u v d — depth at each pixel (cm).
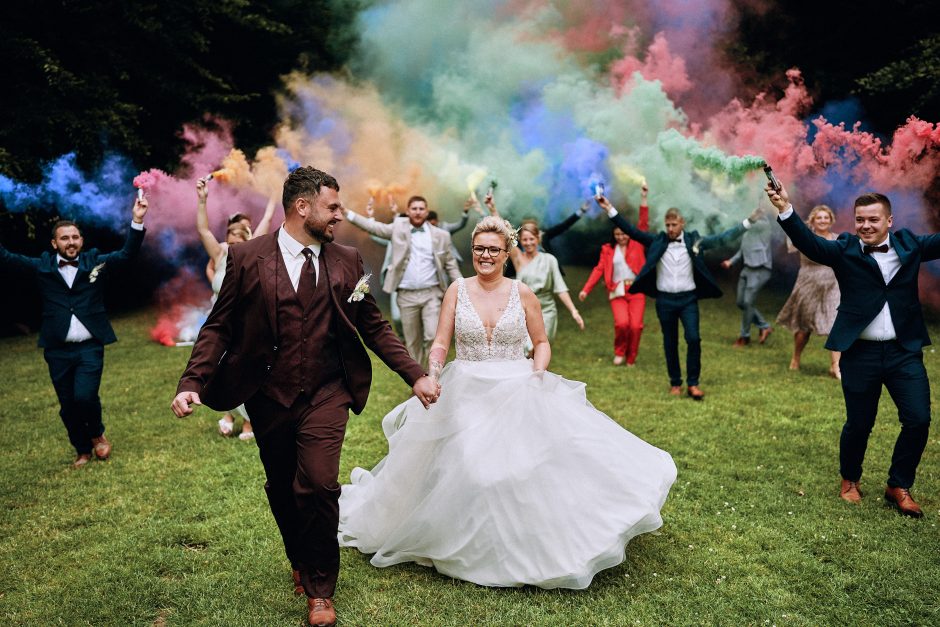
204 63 1300
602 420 369
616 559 329
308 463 303
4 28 1023
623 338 822
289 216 311
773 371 767
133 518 421
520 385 356
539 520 331
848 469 433
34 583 350
